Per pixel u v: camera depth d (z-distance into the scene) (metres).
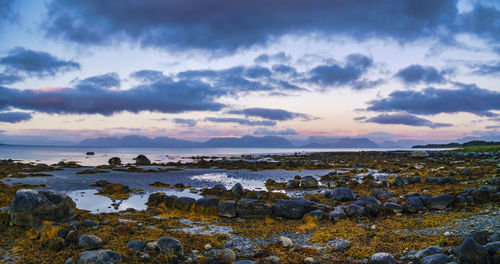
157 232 13.02
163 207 18.73
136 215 16.92
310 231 13.55
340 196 20.55
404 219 14.71
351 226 13.91
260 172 45.09
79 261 9.00
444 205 16.36
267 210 16.30
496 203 16.81
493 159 52.03
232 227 14.57
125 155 117.06
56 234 11.65
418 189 24.09
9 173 38.00
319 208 16.69
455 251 8.52
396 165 49.50
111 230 12.66
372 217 15.54
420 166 44.91
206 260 9.77
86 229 12.95
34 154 117.81
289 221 15.59
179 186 29.33
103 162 70.44
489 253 8.18
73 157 94.44
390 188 25.66
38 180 32.72
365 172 41.53
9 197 17.52
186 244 11.41
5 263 9.68
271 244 11.64
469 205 16.83
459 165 44.50
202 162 60.38
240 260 9.49
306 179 29.12
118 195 24.22
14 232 12.49
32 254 10.36
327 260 9.83
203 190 26.48
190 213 17.36
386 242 11.22
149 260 9.73
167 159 90.75
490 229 11.70
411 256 9.44
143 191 26.69
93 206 20.08
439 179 27.11
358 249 10.41
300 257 10.07
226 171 46.53
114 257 9.41
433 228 12.84
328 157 83.62
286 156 94.38
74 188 27.75
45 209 13.31
